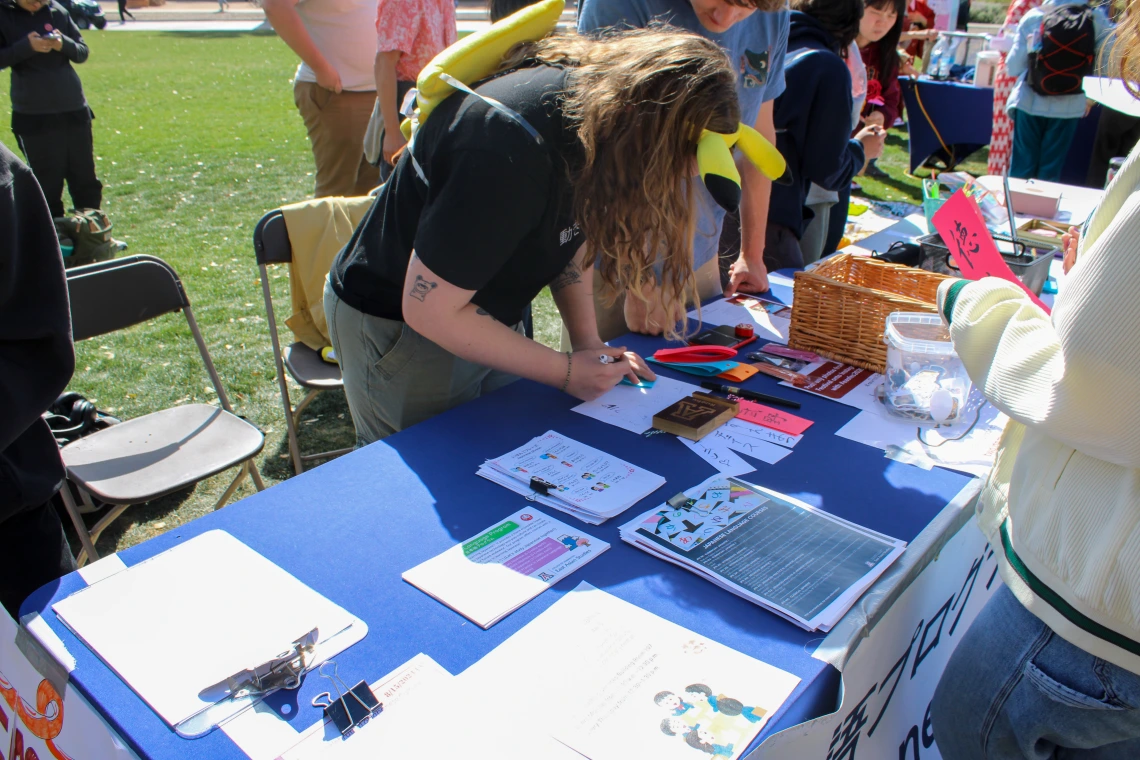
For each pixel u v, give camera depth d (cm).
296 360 255
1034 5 536
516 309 147
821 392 157
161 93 1084
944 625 132
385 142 350
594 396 149
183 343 370
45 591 100
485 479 126
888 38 351
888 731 121
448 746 78
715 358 169
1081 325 74
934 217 134
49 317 126
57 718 92
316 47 360
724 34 187
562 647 91
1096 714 90
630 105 108
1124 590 80
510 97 114
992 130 557
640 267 123
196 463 204
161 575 102
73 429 229
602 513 115
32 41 439
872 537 111
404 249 136
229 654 89
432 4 334
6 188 119
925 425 144
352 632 93
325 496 121
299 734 80
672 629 94
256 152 770
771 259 256
